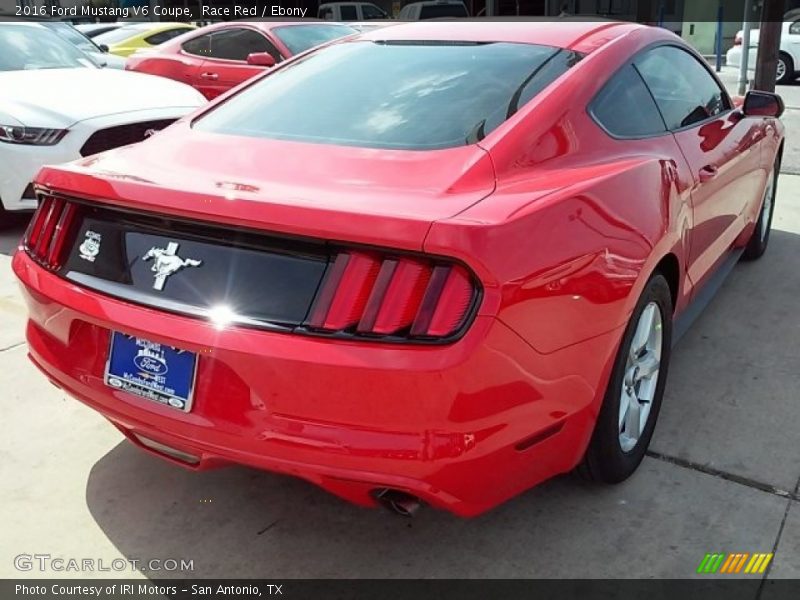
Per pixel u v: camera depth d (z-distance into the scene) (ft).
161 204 7.00
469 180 7.39
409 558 7.96
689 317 11.40
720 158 11.28
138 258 7.29
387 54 10.16
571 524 8.35
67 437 10.07
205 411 6.83
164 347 6.99
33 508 8.70
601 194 7.58
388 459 6.37
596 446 8.27
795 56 48.85
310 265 6.56
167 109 18.85
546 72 9.07
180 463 7.82
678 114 10.89
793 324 13.38
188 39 29.35
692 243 10.35
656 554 7.88
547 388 6.94
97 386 7.55
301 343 6.37
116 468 9.45
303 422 6.50
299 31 28.60
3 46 21.12
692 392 11.07
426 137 8.21
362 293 6.33
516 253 6.43
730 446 9.73
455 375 6.17
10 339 12.94
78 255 7.76
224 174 7.70
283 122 9.05
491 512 8.56
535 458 7.23
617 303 7.53
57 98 18.01
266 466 6.73
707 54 70.28
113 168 8.02
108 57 30.94
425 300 6.23
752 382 11.36
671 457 9.52
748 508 8.54
